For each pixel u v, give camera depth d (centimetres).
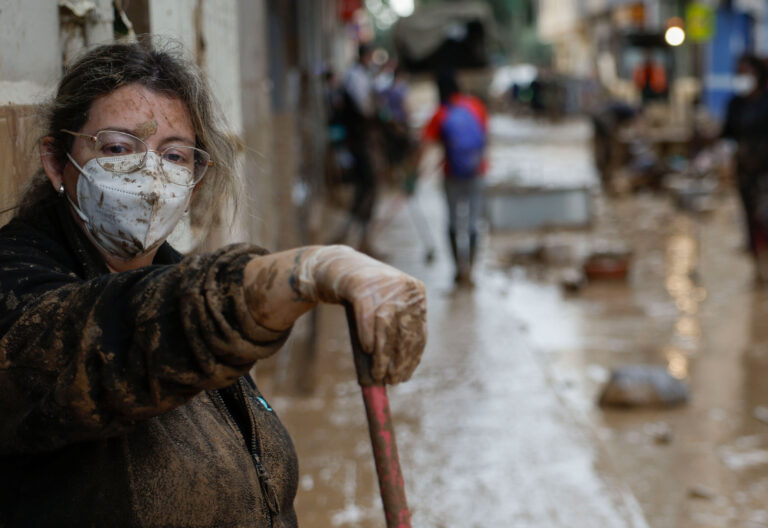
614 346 734
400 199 1196
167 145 156
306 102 1164
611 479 443
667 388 600
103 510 140
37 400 129
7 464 141
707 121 1747
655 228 1301
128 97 152
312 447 481
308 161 1159
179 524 145
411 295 124
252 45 498
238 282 123
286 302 122
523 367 628
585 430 508
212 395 161
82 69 154
